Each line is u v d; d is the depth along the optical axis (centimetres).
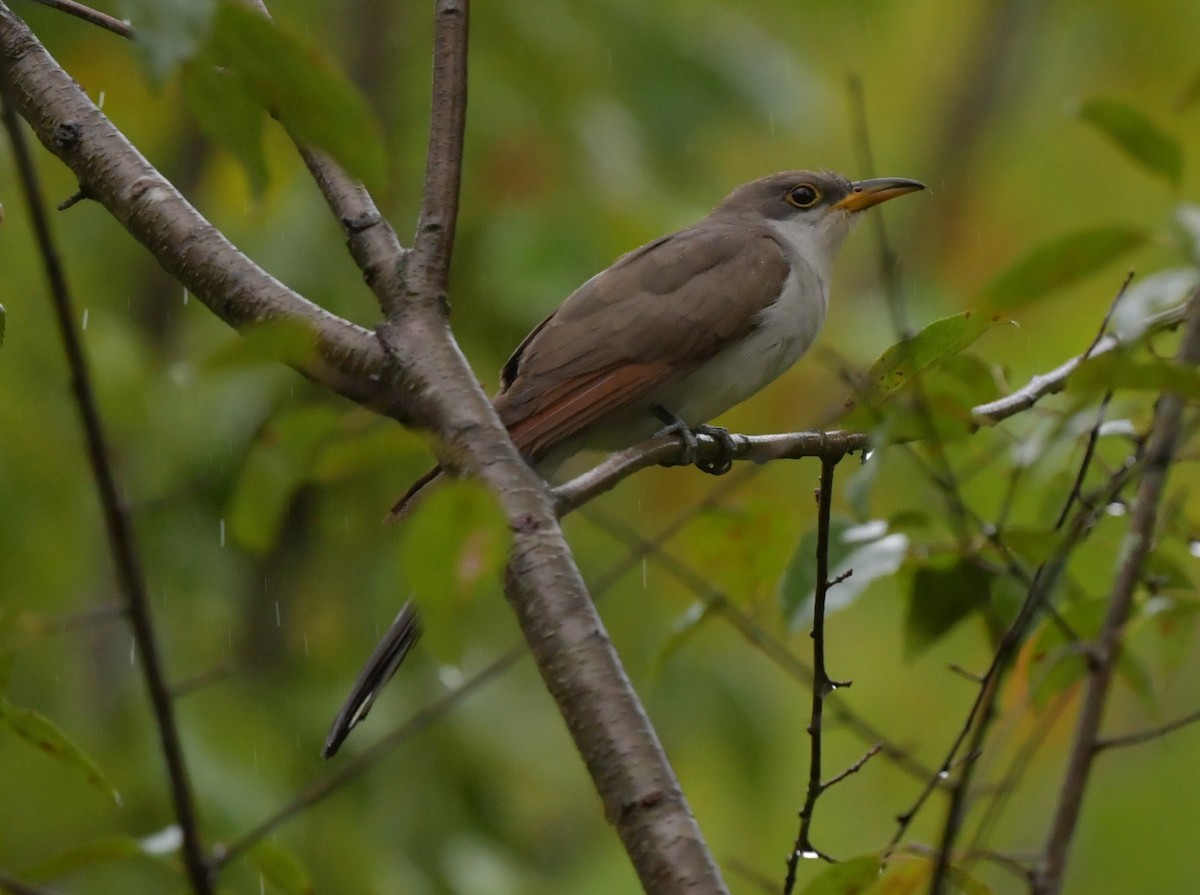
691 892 489
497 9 1423
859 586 727
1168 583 778
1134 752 1412
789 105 1513
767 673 1523
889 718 1516
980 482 852
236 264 656
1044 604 714
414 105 1479
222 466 1235
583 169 1379
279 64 461
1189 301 729
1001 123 1942
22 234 1285
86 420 501
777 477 1427
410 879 1180
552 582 542
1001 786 694
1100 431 751
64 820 1143
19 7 1347
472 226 1371
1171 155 655
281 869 613
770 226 1104
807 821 643
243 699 1260
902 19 1903
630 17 1498
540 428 940
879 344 1460
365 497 1391
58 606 1230
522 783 1309
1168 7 1802
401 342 622
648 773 509
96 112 696
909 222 1881
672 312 980
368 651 1312
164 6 426
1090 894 1255
